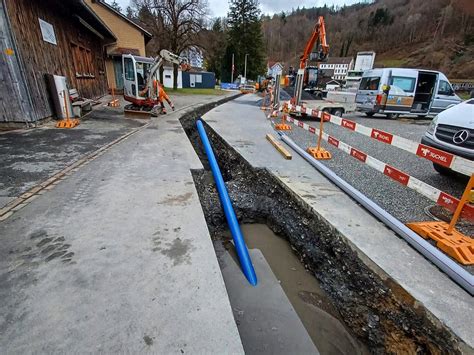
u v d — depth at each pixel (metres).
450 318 1.66
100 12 15.16
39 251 2.02
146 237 2.28
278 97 10.64
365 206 3.04
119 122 7.46
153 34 21.16
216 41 24.55
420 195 3.49
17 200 2.80
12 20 5.34
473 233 2.59
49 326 1.44
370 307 2.12
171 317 1.54
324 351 1.93
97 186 3.24
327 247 2.68
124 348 1.35
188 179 3.64
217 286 1.79
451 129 3.44
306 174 4.16
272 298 2.36
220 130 7.41
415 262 2.16
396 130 8.17
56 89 6.71
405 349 1.83
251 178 4.48
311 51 9.20
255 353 1.85
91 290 1.69
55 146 4.79
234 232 3.00
